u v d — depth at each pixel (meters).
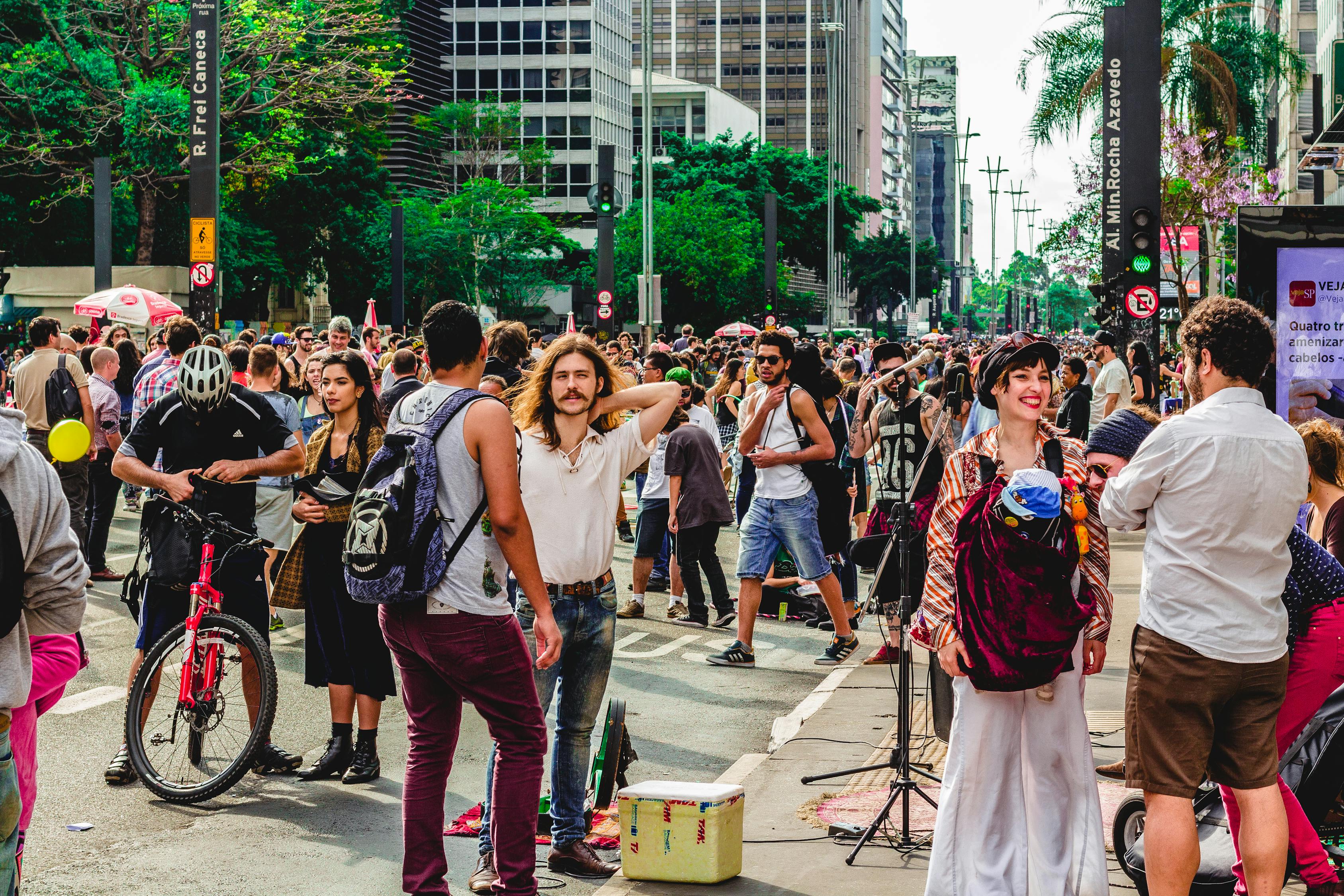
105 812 6.59
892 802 5.91
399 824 6.50
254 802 6.82
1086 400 12.45
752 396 11.80
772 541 10.32
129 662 9.73
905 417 10.15
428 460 4.87
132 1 40.66
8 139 42.72
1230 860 5.11
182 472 7.02
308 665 7.43
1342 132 24.28
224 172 47.84
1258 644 4.47
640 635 11.55
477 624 4.91
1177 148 35.28
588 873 5.89
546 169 109.56
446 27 122.25
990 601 4.64
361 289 71.81
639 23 172.50
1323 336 8.77
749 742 8.20
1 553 3.24
